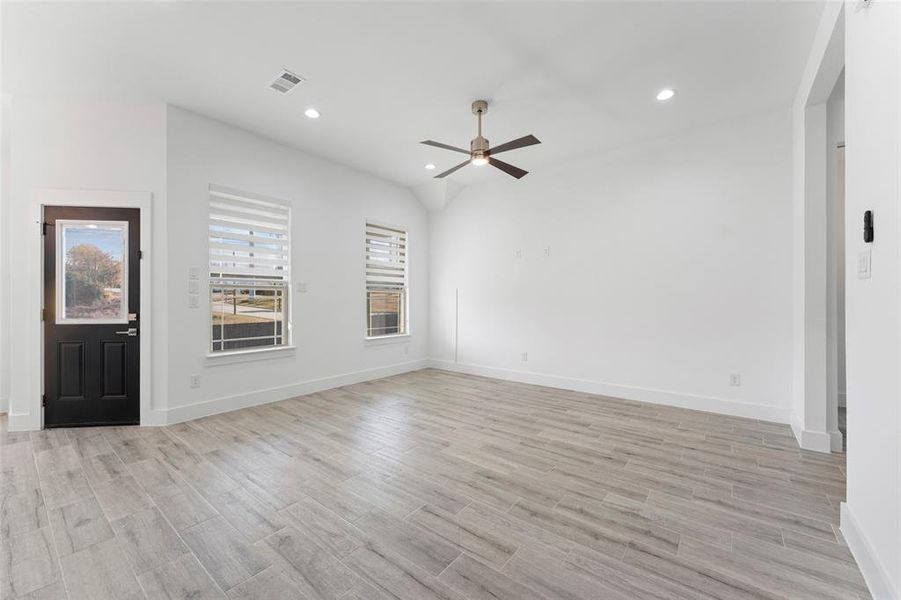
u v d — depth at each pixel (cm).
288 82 307
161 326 342
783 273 347
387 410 388
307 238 453
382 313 562
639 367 425
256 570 162
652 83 305
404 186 580
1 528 190
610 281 444
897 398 133
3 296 374
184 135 353
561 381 481
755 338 361
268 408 393
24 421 324
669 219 404
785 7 223
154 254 340
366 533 188
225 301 395
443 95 324
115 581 156
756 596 148
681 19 234
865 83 157
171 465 261
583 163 461
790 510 208
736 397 370
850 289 173
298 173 443
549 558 170
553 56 271
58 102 326
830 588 152
